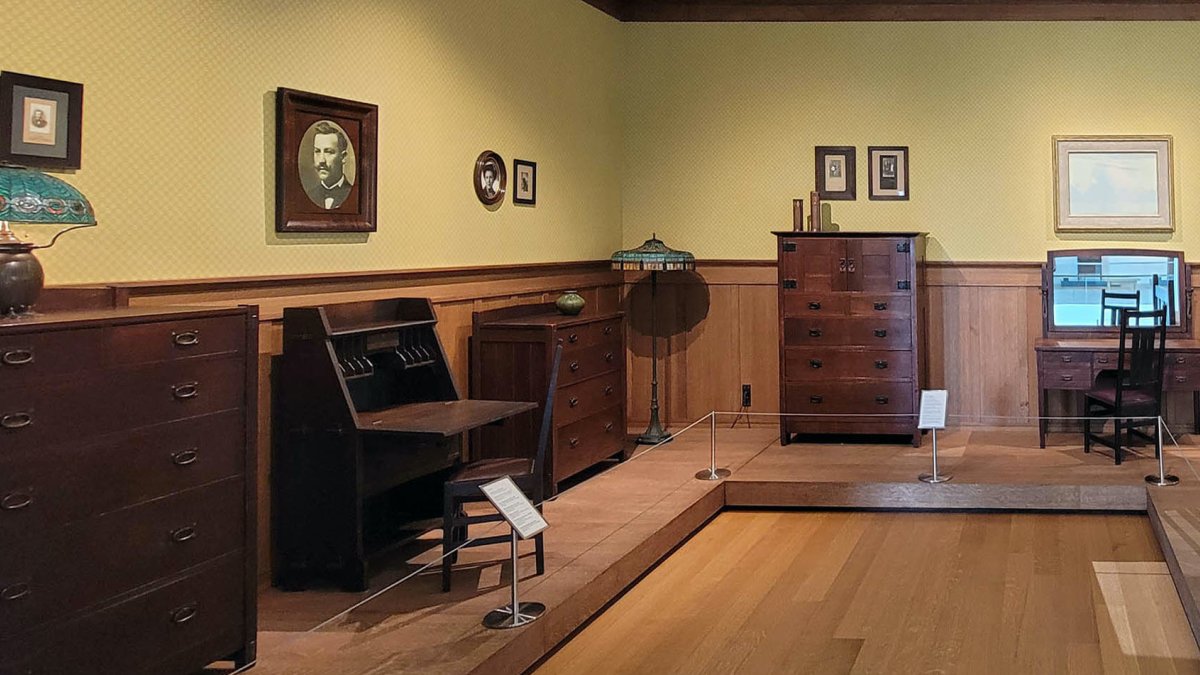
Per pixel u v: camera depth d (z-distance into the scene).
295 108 4.68
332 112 4.90
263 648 3.74
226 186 4.37
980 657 4.02
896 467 6.66
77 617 2.98
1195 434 7.50
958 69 7.88
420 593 4.35
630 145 8.28
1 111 3.43
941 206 7.94
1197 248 7.66
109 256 3.85
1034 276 7.83
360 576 4.45
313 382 4.48
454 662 3.58
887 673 3.89
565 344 5.99
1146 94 7.70
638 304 8.30
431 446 5.03
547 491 5.85
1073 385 7.09
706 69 8.15
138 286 3.91
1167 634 4.22
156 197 4.04
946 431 7.84
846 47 7.99
